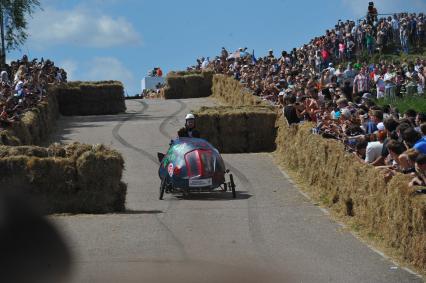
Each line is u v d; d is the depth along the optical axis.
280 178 30.67
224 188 26.14
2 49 62.62
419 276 13.97
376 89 46.50
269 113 39.75
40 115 41.88
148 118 55.12
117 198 22.14
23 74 46.62
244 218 21.20
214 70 72.12
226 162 35.81
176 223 19.95
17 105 38.16
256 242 17.33
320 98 34.47
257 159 36.62
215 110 40.88
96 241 16.69
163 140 43.44
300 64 53.47
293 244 17.19
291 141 33.53
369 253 16.23
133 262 14.02
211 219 20.88
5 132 28.39
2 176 21.12
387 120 21.05
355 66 50.28
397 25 61.41
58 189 21.48
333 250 16.52
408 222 15.45
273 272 13.21
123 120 54.34
